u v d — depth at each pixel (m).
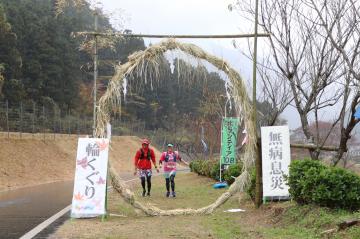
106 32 10.85
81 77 58.56
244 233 7.47
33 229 8.59
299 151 14.09
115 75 10.06
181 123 45.00
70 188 19.33
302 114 9.73
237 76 10.12
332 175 7.56
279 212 8.49
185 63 10.12
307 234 6.83
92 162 9.45
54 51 51.50
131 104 58.62
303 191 7.90
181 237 7.31
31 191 17.77
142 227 8.37
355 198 7.45
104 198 9.32
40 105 47.59
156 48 9.95
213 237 7.25
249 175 10.27
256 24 9.98
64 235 7.79
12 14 48.94
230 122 16.20
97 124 9.95
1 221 9.69
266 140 9.83
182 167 45.59
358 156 13.92
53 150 33.72
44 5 60.16
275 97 10.94
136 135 57.34
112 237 7.45
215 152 30.52
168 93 56.56
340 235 6.32
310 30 9.54
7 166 24.23
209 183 18.30
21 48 48.47
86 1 16.38
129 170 40.62
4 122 32.84
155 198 13.77
